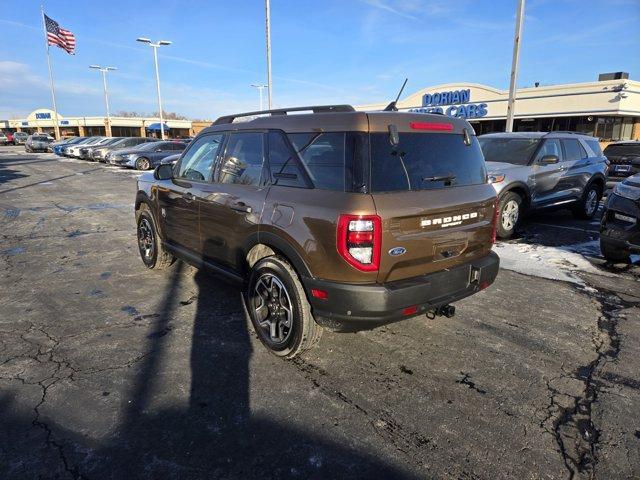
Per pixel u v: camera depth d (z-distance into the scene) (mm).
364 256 2912
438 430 2727
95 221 9227
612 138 29375
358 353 3633
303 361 3508
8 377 3246
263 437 2654
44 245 7156
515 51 13250
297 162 3354
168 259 5605
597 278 5461
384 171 3037
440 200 3227
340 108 3381
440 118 3500
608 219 5727
